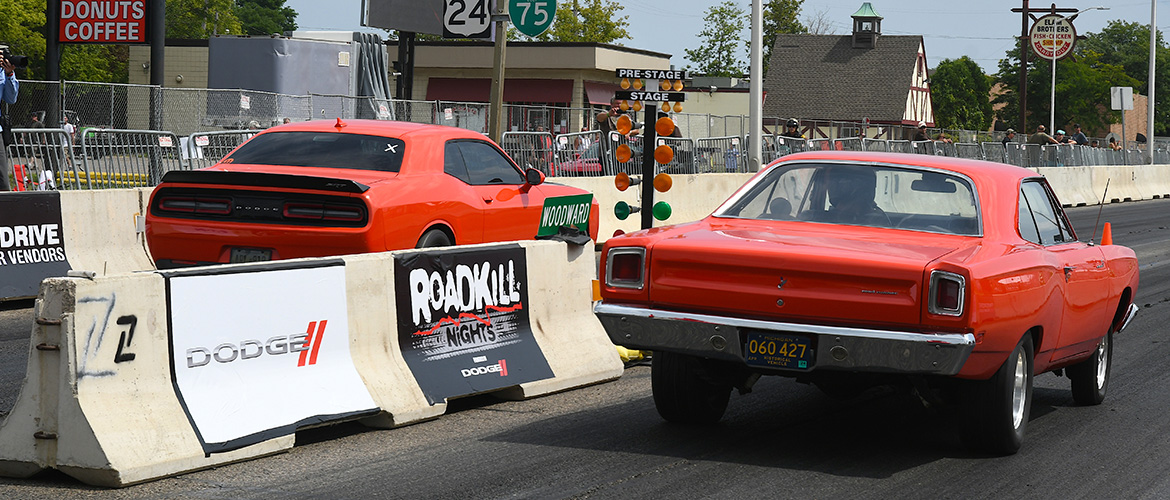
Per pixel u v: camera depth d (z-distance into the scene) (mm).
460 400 7262
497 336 7301
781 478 5660
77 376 5070
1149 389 8430
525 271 7566
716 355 5816
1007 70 101562
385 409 6352
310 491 5207
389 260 6555
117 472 5047
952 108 98000
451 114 24641
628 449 6152
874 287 5523
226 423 5574
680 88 9438
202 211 9188
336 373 6195
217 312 5609
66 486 5125
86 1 20547
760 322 5668
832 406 7422
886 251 5703
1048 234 6887
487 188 10375
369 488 5285
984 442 6117
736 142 22141
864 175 6598
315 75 28594
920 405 7488
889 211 6418
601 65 46656
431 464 5746
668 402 6578
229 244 9086
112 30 20422
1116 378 8867
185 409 5426
